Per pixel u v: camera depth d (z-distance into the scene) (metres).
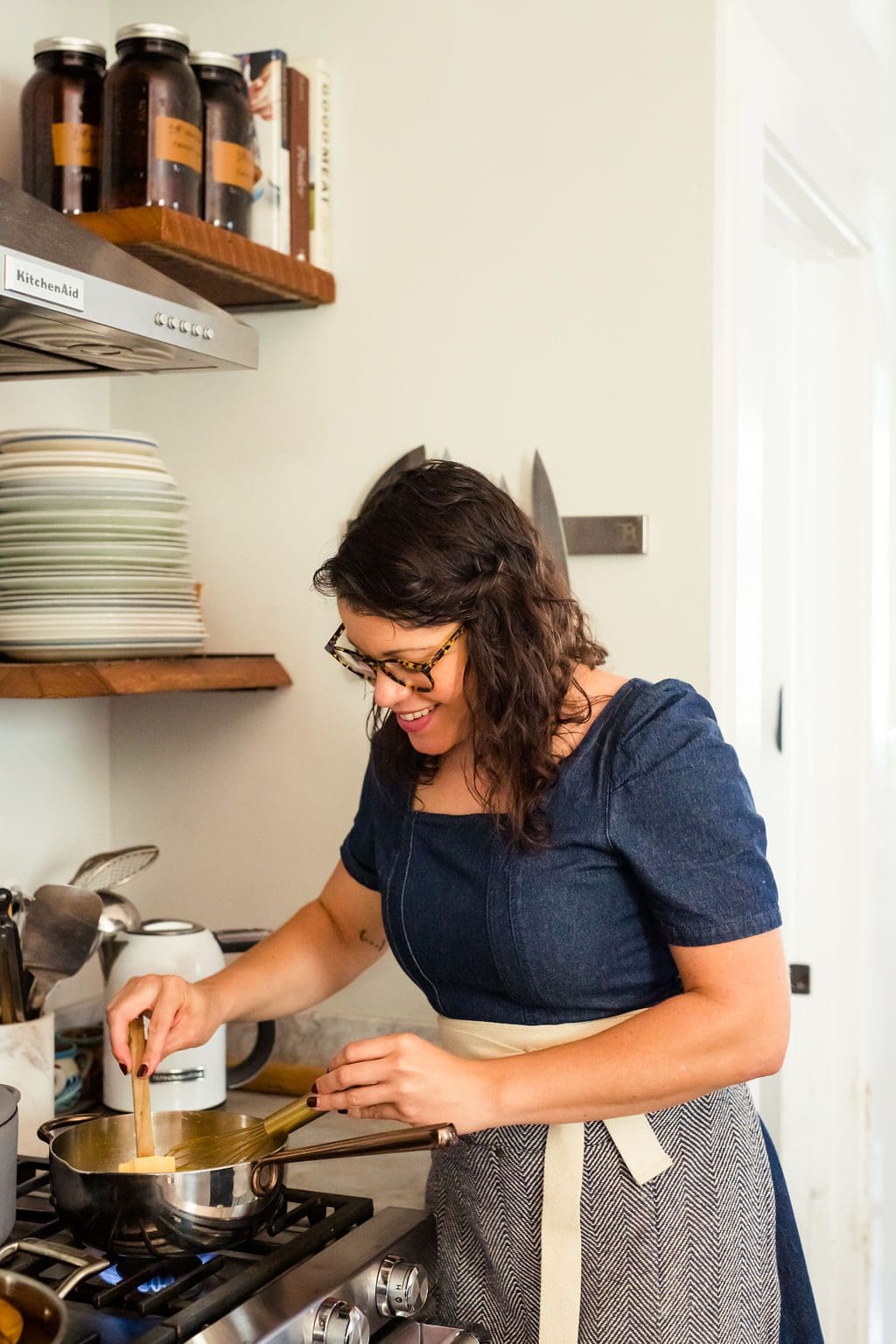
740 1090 1.34
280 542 1.92
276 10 1.88
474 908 1.27
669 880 1.19
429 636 1.17
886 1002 2.58
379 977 1.87
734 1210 1.28
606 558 1.75
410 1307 1.20
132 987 1.37
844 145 2.23
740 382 1.75
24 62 1.79
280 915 1.93
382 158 1.84
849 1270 2.40
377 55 1.84
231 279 1.72
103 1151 1.35
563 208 1.76
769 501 2.32
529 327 1.78
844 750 2.41
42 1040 1.52
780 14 1.95
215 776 1.96
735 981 1.17
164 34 1.57
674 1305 1.24
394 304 1.84
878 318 2.46
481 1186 1.30
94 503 1.61
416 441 1.84
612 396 1.74
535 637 1.20
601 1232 1.25
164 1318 1.10
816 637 2.43
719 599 1.73
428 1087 1.15
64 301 1.18
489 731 1.22
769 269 2.29
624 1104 1.16
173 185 1.56
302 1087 1.83
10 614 1.61
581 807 1.22
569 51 1.75
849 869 2.41
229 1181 1.18
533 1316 1.27
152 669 1.64
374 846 1.49
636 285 1.72
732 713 1.75
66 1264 1.15
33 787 1.86
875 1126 2.45
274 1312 1.09
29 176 1.62
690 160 1.70
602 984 1.25
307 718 1.91
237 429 1.93
